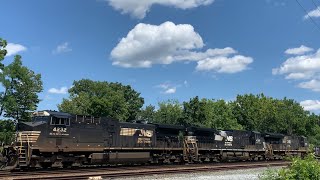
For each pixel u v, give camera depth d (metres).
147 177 21.25
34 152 24.19
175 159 35.50
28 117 45.75
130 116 81.06
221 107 81.62
